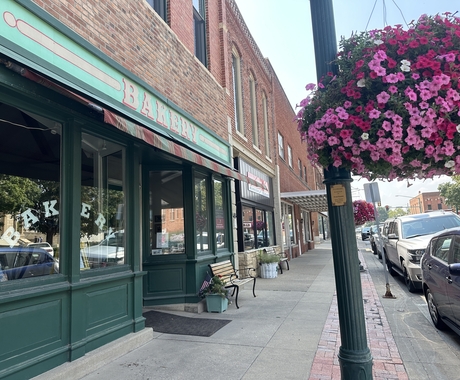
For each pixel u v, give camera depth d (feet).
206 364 14.39
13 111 13.15
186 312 22.99
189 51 25.98
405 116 8.32
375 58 8.45
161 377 13.23
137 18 19.47
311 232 95.14
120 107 16.99
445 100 8.04
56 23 13.37
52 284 13.05
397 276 38.27
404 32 9.05
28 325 11.99
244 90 41.70
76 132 14.58
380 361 14.61
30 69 11.84
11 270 12.30
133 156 18.45
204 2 31.73
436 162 8.66
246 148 39.29
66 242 13.88
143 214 24.18
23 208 13.33
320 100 9.25
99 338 14.98
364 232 139.95
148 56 20.25
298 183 77.15
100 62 15.89
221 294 22.88
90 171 15.96
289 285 33.14
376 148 8.29
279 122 60.29
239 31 41.14
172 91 22.84
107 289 15.75
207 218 27.43
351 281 9.42
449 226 33.40
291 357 14.99
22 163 13.93
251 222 40.98
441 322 18.70
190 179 25.04
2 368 11.08
